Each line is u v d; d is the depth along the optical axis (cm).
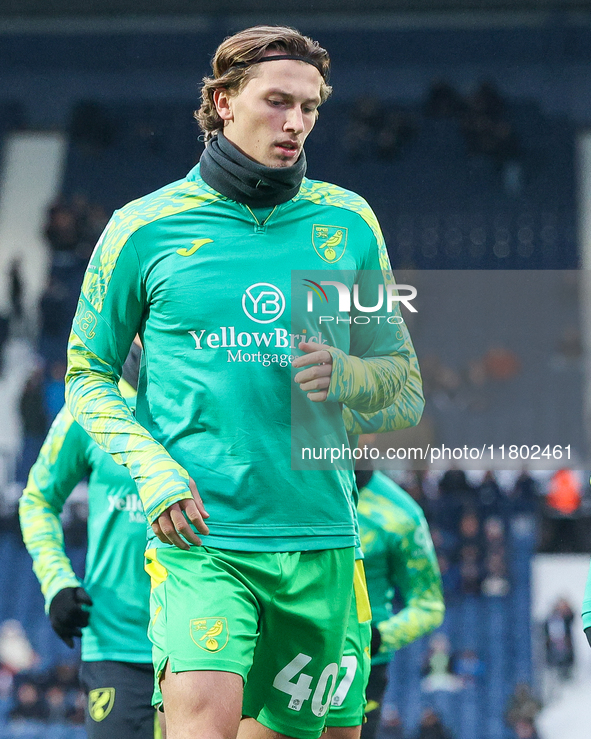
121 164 4516
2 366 3675
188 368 498
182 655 470
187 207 509
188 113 4622
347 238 523
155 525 468
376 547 873
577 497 2717
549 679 2528
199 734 458
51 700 2358
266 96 494
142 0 4569
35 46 4728
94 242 4141
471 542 2727
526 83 4519
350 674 584
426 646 2652
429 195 4219
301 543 496
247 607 485
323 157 4372
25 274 4109
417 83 4588
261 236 508
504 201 4178
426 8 4538
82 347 520
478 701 2500
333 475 508
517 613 2658
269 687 518
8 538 3061
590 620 584
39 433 3198
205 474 493
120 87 4694
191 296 498
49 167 4528
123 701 758
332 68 4628
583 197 4166
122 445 485
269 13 4631
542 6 4494
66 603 772
